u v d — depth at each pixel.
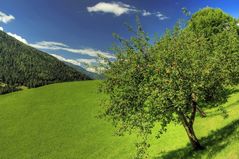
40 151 56.75
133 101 25.98
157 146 42.34
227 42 34.06
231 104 46.28
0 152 58.44
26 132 66.88
